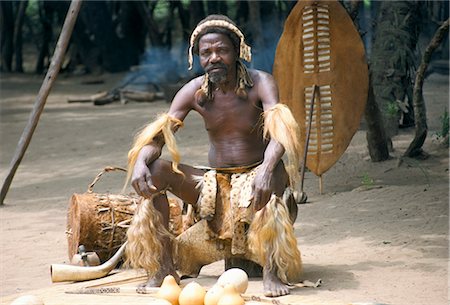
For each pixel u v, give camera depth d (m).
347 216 9.83
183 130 17.09
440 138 14.21
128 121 19.38
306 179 12.34
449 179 11.77
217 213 7.04
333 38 11.09
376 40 15.32
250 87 7.04
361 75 11.09
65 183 13.12
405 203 10.25
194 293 6.14
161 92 24.03
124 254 7.68
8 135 18.67
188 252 7.21
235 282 6.42
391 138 14.60
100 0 30.77
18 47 32.84
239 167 7.08
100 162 14.76
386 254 8.12
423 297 6.60
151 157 6.81
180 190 6.98
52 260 8.69
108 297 6.70
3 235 9.90
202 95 7.07
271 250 6.65
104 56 30.80
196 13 26.66
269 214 6.63
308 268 7.62
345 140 11.14
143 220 6.79
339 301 6.36
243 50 6.90
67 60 34.75
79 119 20.31
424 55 12.61
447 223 9.23
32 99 25.22
